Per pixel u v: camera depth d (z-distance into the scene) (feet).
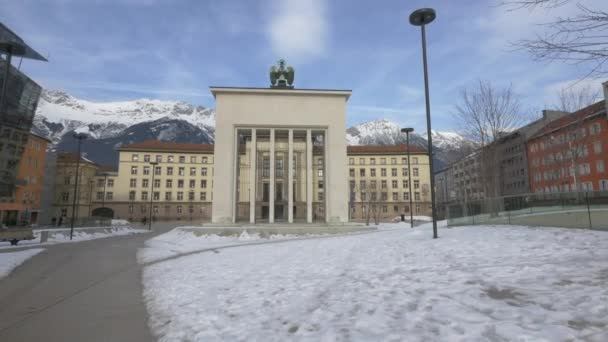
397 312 16.17
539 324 13.20
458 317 14.71
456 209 65.51
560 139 123.13
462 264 26.45
